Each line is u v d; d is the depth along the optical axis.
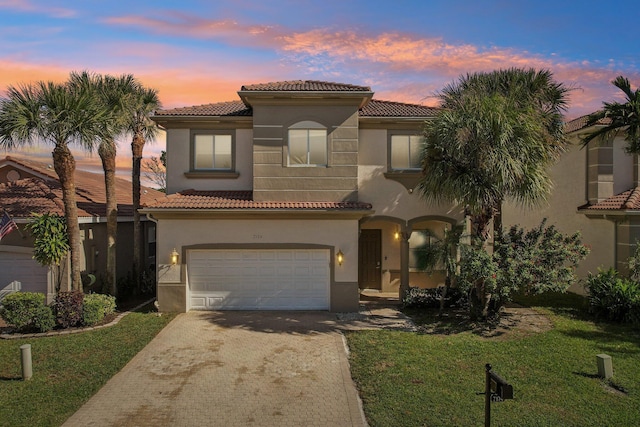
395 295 18.97
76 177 24.72
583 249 13.62
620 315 14.20
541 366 10.55
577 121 21.55
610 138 17.12
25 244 16.36
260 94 15.81
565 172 20.28
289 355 11.56
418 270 19.33
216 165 17.69
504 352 11.48
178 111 17.84
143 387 9.67
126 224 21.22
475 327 13.70
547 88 15.13
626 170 18.22
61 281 16.12
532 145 12.62
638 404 8.70
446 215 17.41
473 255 13.12
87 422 8.21
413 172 17.23
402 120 17.02
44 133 13.52
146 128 19.28
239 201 16.06
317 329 13.81
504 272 12.99
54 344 12.34
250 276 16.17
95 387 9.61
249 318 15.04
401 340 12.58
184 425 8.14
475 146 12.74
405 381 9.76
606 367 9.80
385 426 7.93
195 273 16.09
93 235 18.38
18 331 13.54
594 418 8.17
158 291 15.84
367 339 12.70
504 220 26.14
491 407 8.56
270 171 16.30
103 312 14.68
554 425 7.91
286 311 16.03
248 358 11.36
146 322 14.48
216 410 8.69
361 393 9.29
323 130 16.42
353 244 16.02
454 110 13.73
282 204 15.86
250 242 15.91
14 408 8.68
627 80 14.60
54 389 9.52
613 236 17.33
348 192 16.38
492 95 13.79
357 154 16.44
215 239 15.89
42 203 17.45
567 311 15.66
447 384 9.59
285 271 16.20
